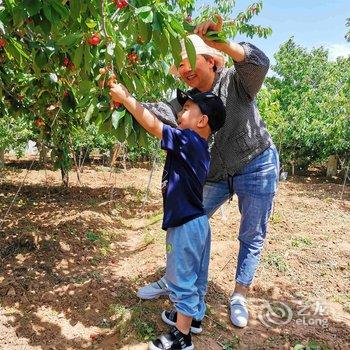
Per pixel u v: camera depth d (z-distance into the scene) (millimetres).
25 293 3025
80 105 2150
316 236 5074
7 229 4434
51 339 2512
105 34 2068
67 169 7652
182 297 2246
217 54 2367
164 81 3211
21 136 8977
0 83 3773
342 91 12109
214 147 2635
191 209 2189
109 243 4602
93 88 2152
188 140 2135
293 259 4051
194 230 2172
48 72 3312
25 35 2848
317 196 9102
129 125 2049
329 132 12398
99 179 9734
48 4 1903
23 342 2457
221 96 2492
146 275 3457
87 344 2479
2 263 3570
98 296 2967
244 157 2588
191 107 2219
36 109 4539
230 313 2861
